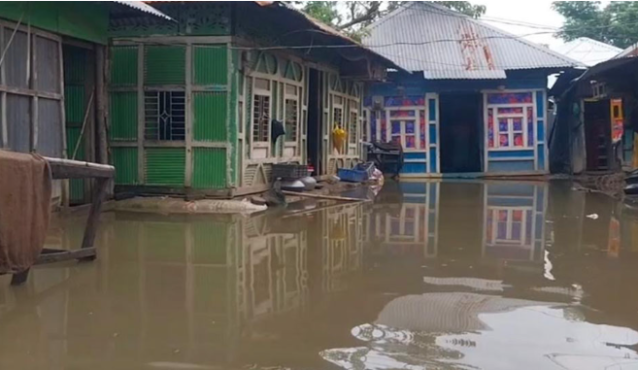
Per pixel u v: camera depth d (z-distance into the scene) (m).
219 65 10.99
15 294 5.43
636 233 8.93
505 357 4.11
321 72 15.88
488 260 7.13
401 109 21.09
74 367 3.88
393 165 20.58
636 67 15.31
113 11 10.65
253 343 4.34
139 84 11.23
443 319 4.92
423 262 7.01
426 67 20.45
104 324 4.69
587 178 18.97
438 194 14.66
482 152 21.17
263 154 12.48
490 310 5.18
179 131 11.23
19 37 8.23
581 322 4.88
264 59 12.34
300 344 4.33
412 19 22.70
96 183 6.60
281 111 13.31
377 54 15.94
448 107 23.64
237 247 7.61
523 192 15.16
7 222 5.12
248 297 5.48
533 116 20.69
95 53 10.39
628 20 28.72
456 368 3.91
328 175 16.42
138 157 11.32
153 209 10.50
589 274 6.47
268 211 10.80
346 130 18.12
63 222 8.96
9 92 8.01
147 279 6.02
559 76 21.53
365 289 5.82
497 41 21.42
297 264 6.81
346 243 8.07
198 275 6.22
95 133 10.54
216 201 10.77
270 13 11.46
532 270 6.65
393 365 3.96
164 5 10.76
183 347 4.24
